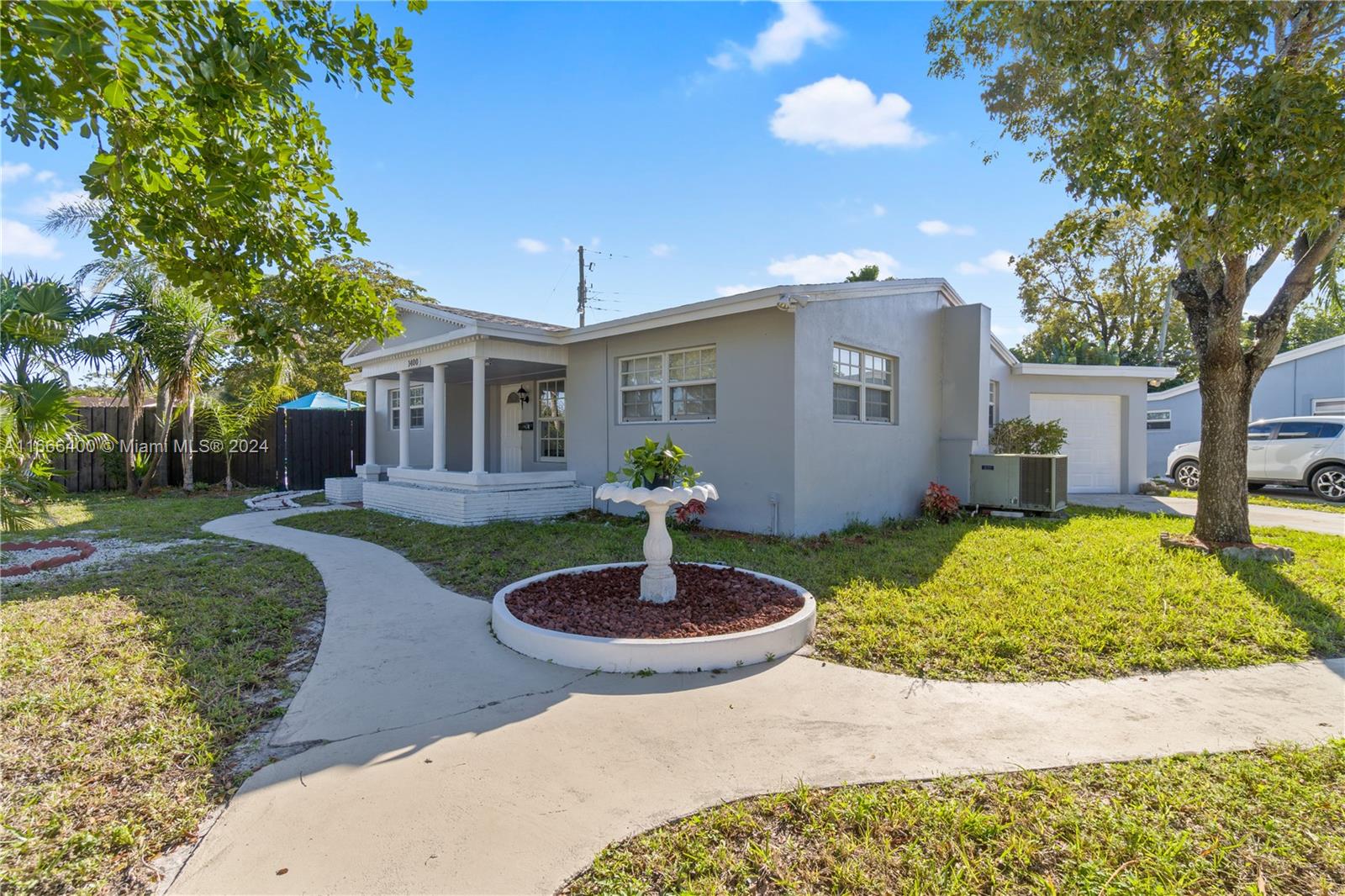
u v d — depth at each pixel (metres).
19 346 10.10
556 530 8.59
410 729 3.21
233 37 2.41
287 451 15.40
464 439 14.77
